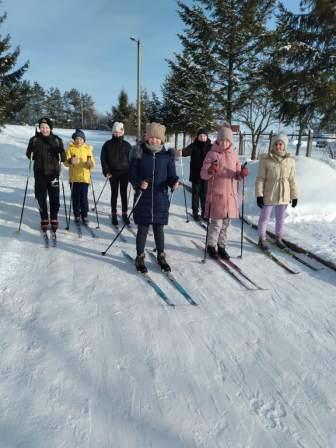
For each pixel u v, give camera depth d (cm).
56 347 267
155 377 242
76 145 575
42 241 500
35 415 205
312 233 549
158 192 406
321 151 2222
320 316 326
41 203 523
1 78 2216
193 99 2189
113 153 579
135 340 280
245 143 2308
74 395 222
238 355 268
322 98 1370
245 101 2003
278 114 1547
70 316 310
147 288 371
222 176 446
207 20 1917
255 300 354
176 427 203
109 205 744
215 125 2136
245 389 234
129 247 492
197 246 507
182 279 396
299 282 397
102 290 362
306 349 278
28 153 512
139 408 215
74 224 591
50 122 516
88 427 200
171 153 414
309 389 236
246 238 546
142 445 191
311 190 664
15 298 338
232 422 208
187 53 2089
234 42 1916
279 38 1716
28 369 242
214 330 299
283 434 201
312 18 1412
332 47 1411
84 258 445
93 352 264
